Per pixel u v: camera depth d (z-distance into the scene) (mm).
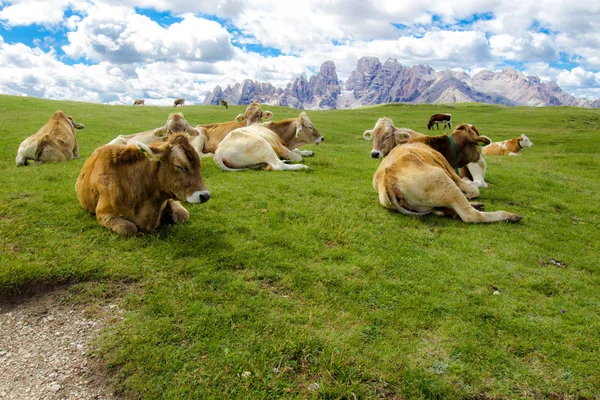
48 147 10828
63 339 4148
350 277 5215
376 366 3789
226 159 10609
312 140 13453
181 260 5410
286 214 7176
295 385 3570
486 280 5336
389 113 63219
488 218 7484
